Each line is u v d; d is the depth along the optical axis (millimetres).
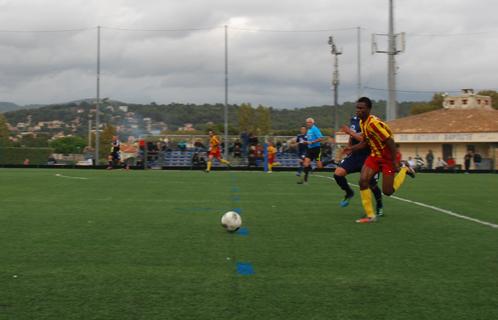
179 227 7949
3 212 9625
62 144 44312
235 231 7516
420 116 50781
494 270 5391
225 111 35812
